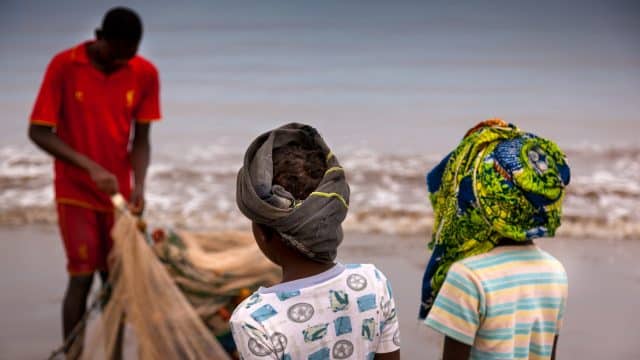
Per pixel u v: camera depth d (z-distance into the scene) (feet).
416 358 13.25
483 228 7.47
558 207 7.47
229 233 14.10
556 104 29.12
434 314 7.45
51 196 22.88
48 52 35.14
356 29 37.88
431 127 27.30
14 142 26.45
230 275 12.74
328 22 38.91
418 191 22.65
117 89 14.14
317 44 36.27
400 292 15.74
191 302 12.67
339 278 6.66
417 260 17.71
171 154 25.55
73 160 13.48
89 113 13.98
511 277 7.38
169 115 28.81
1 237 19.94
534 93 30.27
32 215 21.56
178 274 12.73
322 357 6.55
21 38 36.70
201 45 36.27
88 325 13.38
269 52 35.50
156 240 13.08
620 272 17.29
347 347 6.63
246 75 32.78
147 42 36.55
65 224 13.91
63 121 14.08
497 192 7.33
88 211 13.91
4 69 33.01
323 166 6.77
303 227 6.31
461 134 26.66
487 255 7.48
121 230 12.66
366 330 6.70
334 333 6.57
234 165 24.80
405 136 26.55
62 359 13.38
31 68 33.24
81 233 13.84
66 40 36.60
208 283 12.66
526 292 7.41
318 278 6.59
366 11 40.14
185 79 32.42
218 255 13.20
